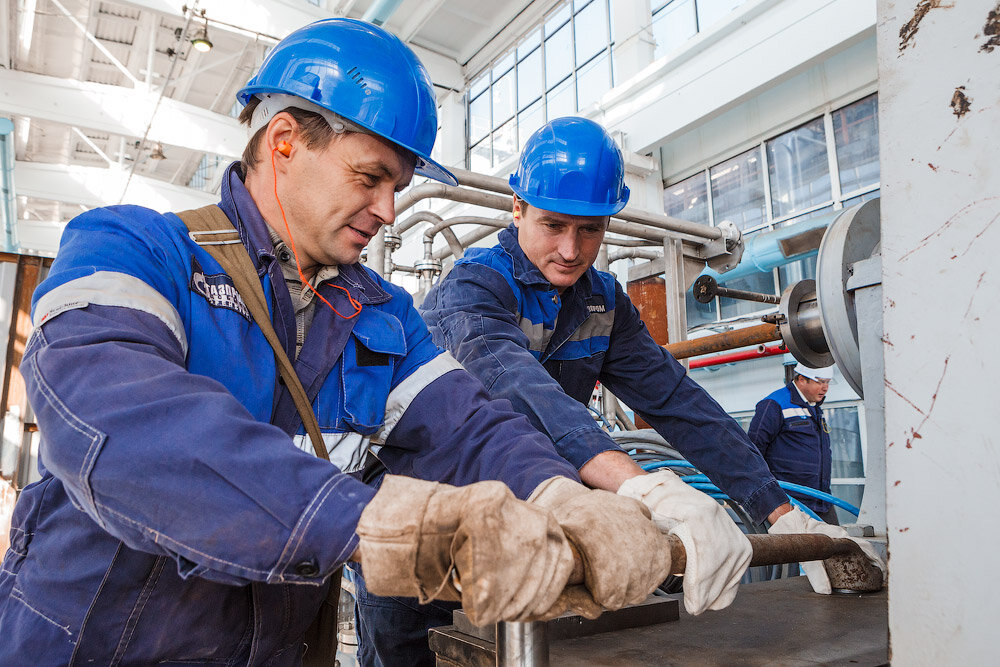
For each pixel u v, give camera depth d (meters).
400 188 0.94
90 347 0.58
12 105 6.88
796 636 0.84
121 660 0.73
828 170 5.50
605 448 1.07
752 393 5.53
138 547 0.57
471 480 0.90
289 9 6.73
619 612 0.90
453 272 1.43
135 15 8.09
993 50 0.55
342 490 0.53
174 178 12.20
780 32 5.21
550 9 7.69
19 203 12.28
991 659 0.53
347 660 2.20
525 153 1.49
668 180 6.77
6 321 3.97
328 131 0.83
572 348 1.53
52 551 0.73
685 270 3.30
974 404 0.55
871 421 1.31
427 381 0.97
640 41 6.53
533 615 0.48
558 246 1.42
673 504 0.71
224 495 0.52
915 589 0.58
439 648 0.83
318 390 0.90
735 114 6.17
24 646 0.72
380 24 6.88
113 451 0.53
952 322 0.57
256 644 0.79
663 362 1.57
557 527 0.50
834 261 1.44
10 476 3.85
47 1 7.80
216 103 10.08
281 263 0.90
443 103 9.08
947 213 0.58
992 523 0.54
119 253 0.70
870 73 5.20
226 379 0.78
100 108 7.16
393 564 0.48
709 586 0.67
